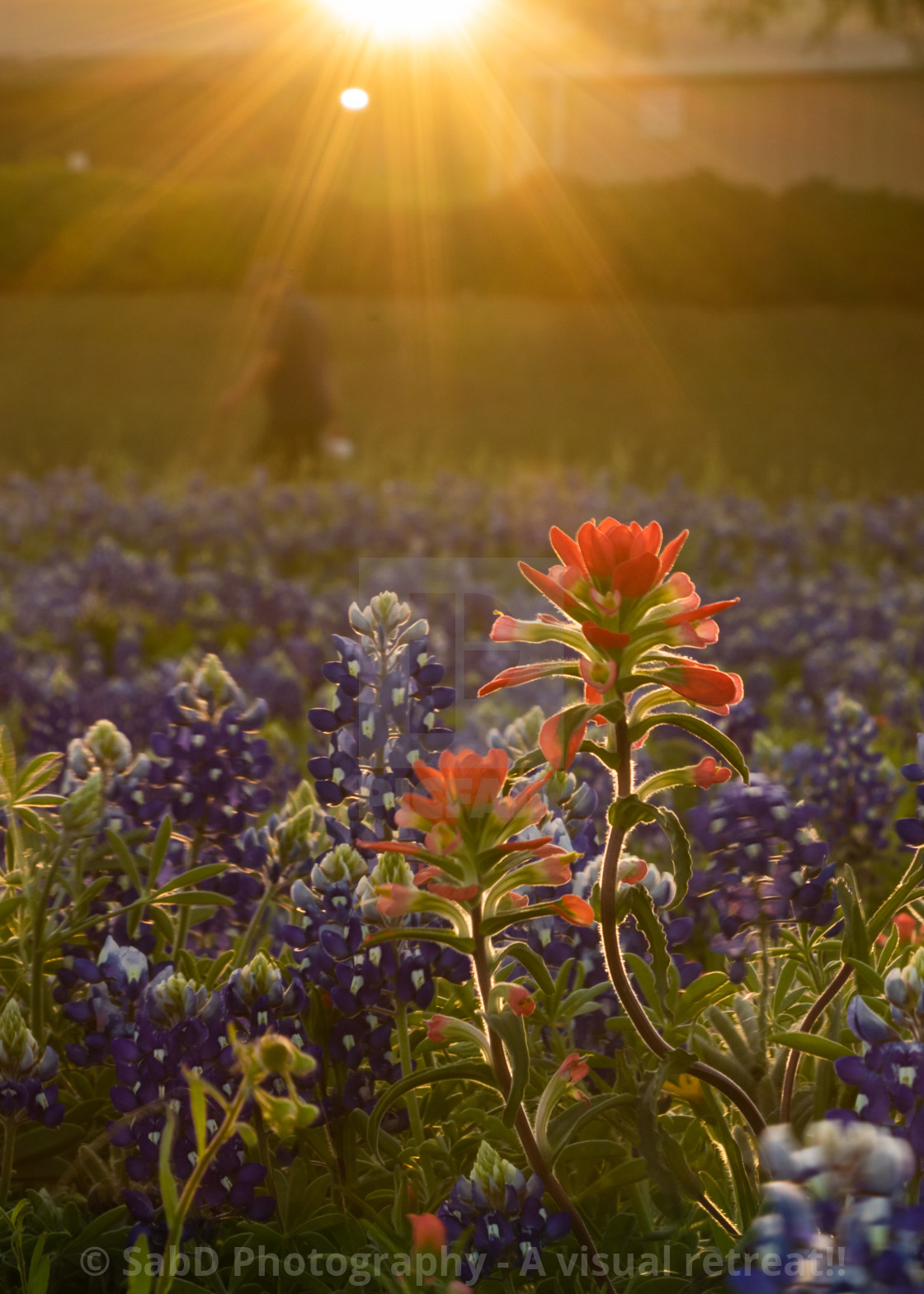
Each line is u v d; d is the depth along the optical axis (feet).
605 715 5.07
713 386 72.69
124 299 101.19
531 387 72.95
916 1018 5.02
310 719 6.74
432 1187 5.93
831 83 119.14
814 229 104.88
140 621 25.58
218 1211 5.60
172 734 7.79
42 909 6.52
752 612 25.00
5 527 33.37
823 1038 5.16
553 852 5.21
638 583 4.86
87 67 133.90
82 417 62.39
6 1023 5.79
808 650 22.48
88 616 25.20
